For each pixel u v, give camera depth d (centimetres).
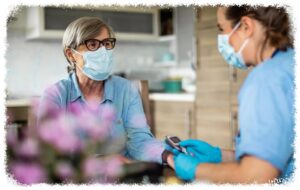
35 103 97
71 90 120
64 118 77
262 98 75
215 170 80
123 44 386
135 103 129
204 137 302
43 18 305
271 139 73
